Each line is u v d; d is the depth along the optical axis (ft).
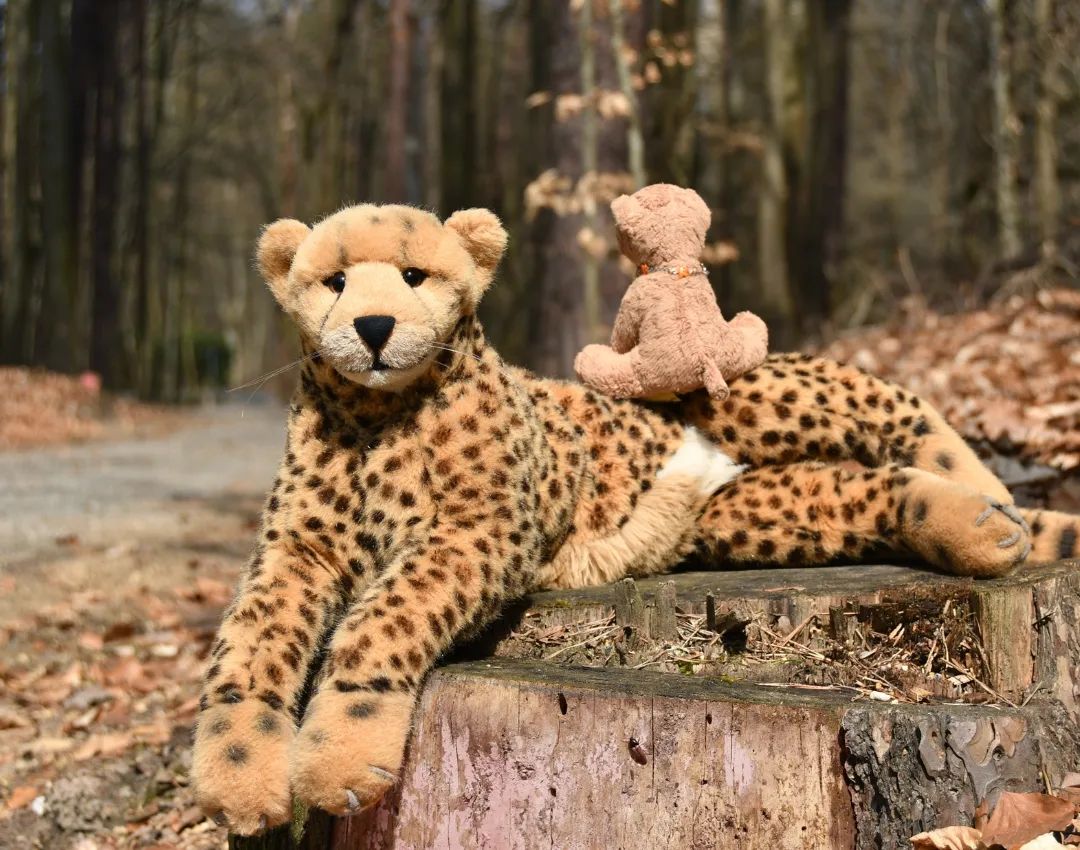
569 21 29.58
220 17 104.53
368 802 7.56
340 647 8.08
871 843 7.89
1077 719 9.11
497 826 8.67
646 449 10.87
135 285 111.04
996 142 52.03
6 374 66.33
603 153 29.58
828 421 11.18
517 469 9.07
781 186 54.49
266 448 57.00
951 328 30.07
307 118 101.45
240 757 7.57
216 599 23.21
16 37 84.84
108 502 36.11
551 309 31.40
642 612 9.44
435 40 98.22
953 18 68.18
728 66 67.46
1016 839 7.45
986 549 9.43
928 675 8.86
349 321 8.40
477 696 8.73
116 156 84.94
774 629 9.41
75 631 20.83
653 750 8.34
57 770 14.60
